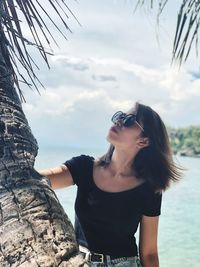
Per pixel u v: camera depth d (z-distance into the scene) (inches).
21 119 72.0
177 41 108.8
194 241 516.7
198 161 3088.1
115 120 101.9
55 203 61.4
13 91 77.7
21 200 57.8
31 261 51.4
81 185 100.9
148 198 98.7
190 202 879.1
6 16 93.2
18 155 64.8
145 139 100.2
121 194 97.6
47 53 96.4
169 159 103.0
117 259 96.7
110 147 102.7
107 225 97.1
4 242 53.0
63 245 55.7
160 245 491.5
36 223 55.8
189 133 3929.6
